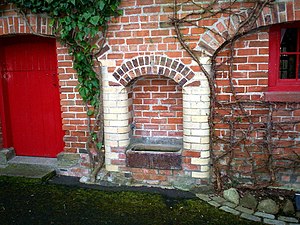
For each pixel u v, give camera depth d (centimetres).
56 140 525
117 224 359
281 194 412
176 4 403
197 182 435
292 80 414
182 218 369
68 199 416
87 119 468
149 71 426
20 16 454
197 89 415
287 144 416
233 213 378
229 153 429
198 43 405
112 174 462
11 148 535
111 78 439
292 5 375
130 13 419
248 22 388
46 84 512
